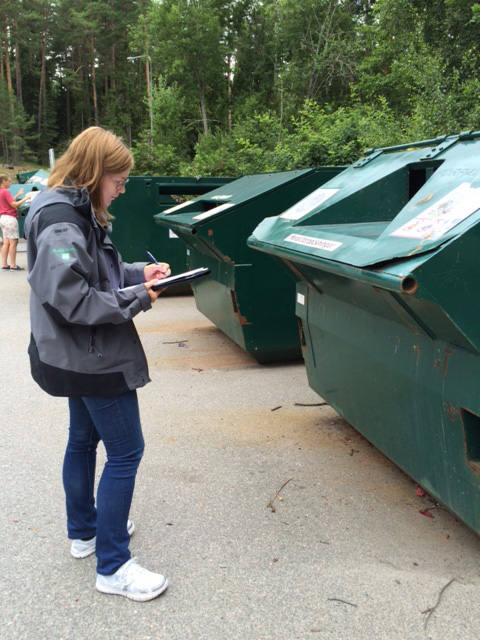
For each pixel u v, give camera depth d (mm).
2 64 61344
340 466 3250
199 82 42094
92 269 2004
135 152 19750
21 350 5738
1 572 2355
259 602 2158
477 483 2100
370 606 2129
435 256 1847
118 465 2145
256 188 5086
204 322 6836
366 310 2729
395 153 3578
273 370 5023
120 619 2082
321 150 11648
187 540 2561
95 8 63156
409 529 2635
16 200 11484
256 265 4738
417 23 17734
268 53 43250
